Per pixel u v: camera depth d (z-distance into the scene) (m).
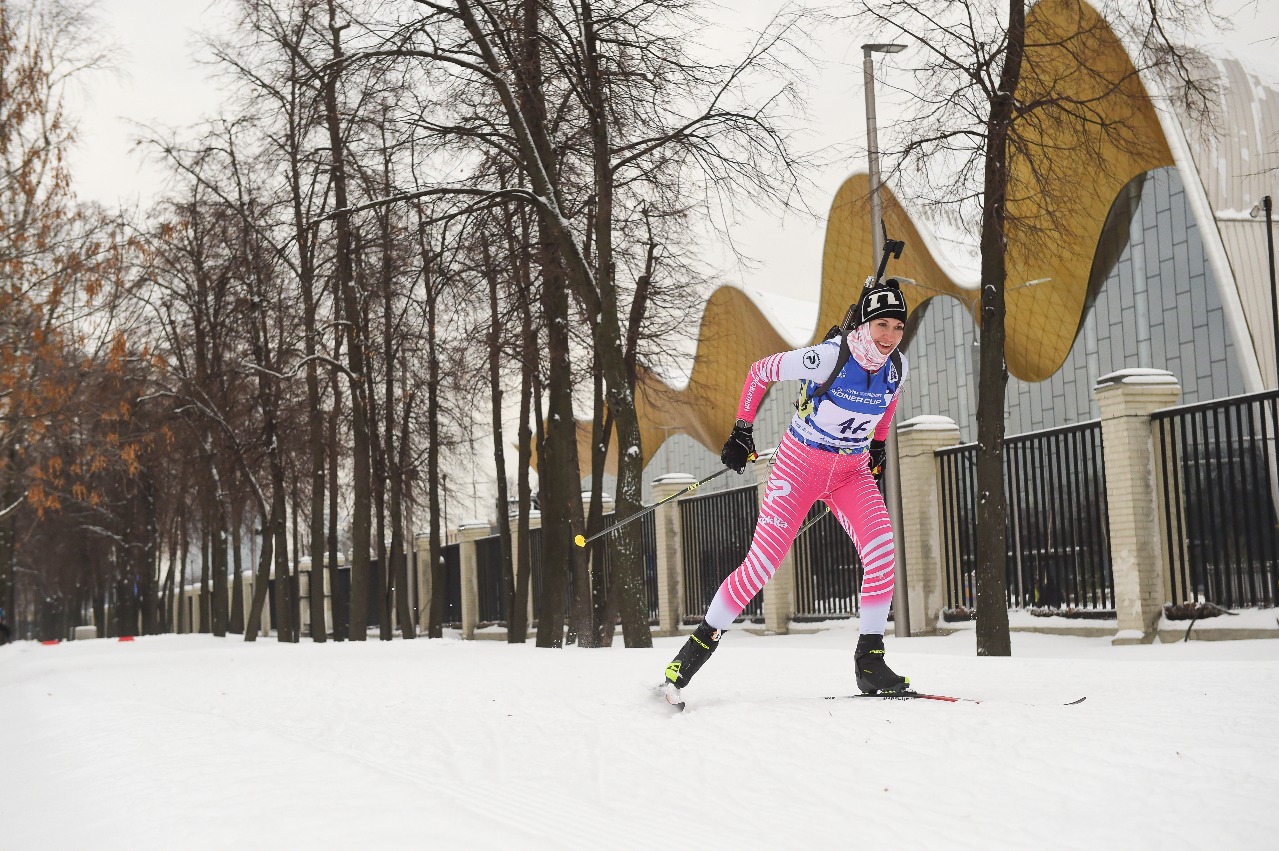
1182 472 16.48
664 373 24.52
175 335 30.27
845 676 7.95
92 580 55.56
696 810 3.57
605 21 17.25
